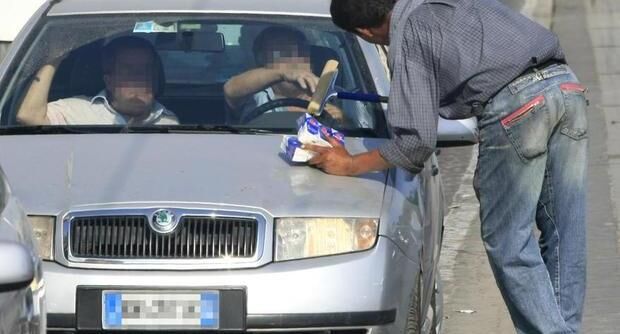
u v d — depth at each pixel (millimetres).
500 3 18250
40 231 17266
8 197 13383
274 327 16953
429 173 20656
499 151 18203
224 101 20750
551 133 18250
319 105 19594
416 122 17797
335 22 18609
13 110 20734
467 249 29094
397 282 17547
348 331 17250
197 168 18281
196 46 21469
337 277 17094
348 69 21219
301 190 17828
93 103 20750
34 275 12148
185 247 17234
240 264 17156
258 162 18625
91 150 19094
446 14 17844
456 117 18406
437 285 22609
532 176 18203
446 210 32656
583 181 18625
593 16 78688
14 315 11945
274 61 21250
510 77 17922
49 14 22547
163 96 20859
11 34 41938
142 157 18734
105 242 17250
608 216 31281
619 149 39156
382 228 17547
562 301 19000
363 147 19641
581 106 18312
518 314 18609
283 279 17000
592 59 60500
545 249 19125
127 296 17000
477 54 17766
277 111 20578
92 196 17547
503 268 18500
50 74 21250
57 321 16969
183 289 17000
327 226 17375
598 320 23688
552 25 75000
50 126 20312
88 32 21859
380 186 18328
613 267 27062
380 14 18094
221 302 17000
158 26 21812
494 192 18438
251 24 21750
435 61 17812
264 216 17312
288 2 22453
